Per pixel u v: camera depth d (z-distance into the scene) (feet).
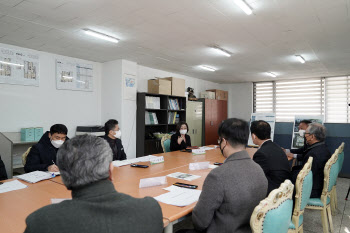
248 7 8.52
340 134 15.51
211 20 9.86
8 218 4.01
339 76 22.90
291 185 3.93
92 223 2.16
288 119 25.50
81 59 16.17
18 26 10.43
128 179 6.52
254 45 13.28
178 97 20.83
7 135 12.51
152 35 11.66
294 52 14.64
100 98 17.40
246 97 27.81
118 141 10.85
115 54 15.12
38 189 5.54
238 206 3.84
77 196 2.40
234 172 3.96
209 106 24.44
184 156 10.24
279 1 8.23
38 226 2.12
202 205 3.96
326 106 23.56
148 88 18.90
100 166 2.45
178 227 8.56
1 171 7.78
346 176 15.44
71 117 15.61
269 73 21.79
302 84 24.71
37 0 8.18
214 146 13.44
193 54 15.21
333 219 9.14
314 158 7.63
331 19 9.66
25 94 13.43
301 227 6.05
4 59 12.59
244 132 4.38
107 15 9.39
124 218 2.30
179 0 8.20
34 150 7.79
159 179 5.97
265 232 3.50
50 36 11.68
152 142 17.81
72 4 8.48
